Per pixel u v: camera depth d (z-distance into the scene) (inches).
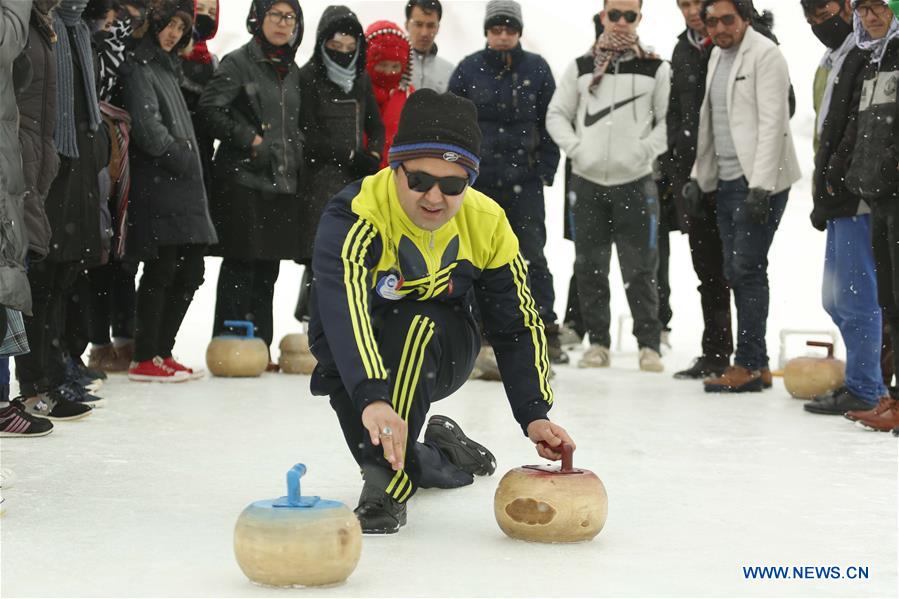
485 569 105.8
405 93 320.8
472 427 203.5
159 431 190.1
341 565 98.3
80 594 95.7
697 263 292.2
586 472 120.0
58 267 203.9
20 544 113.0
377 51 314.3
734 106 267.1
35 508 130.0
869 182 201.2
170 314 271.9
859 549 117.0
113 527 121.2
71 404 200.7
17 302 140.1
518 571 105.3
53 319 208.5
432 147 113.7
